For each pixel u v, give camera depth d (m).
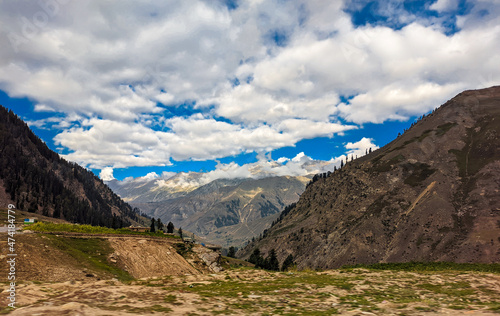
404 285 21.44
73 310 10.35
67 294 13.55
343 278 24.78
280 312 12.92
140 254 66.06
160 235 81.56
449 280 22.92
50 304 11.51
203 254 79.69
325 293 18.44
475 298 17.08
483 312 12.73
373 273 27.55
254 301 15.36
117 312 10.73
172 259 70.06
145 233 81.25
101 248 61.50
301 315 12.29
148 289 16.05
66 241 58.78
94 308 11.08
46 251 48.12
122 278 50.72
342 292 18.95
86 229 68.81
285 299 16.25
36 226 63.06
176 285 19.97
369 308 14.12
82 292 14.07
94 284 16.67
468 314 12.40
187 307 12.73
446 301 16.23
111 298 13.44
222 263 82.75
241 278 24.52
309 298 16.83
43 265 43.66
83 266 49.22
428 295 18.12
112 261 57.22
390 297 17.53
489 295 17.91
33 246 47.53
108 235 69.44
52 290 14.38
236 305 14.05
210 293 16.88
